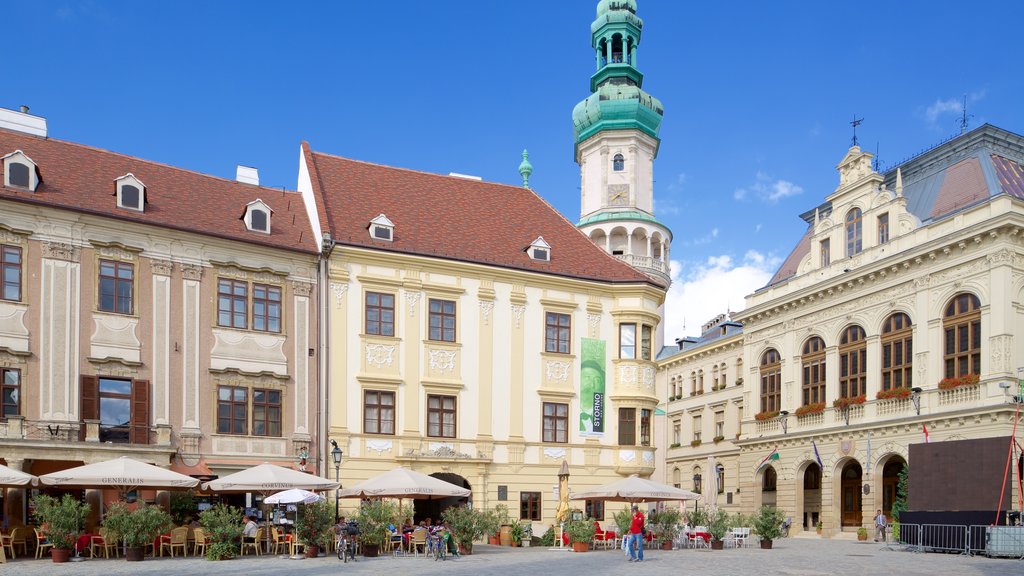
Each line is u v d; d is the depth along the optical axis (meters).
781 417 51.19
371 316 36.59
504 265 39.12
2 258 29.61
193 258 33.19
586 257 42.97
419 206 41.84
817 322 49.78
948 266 41.44
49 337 29.98
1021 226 38.50
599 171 75.31
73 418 30.03
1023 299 39.25
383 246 37.19
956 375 40.81
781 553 31.17
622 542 32.19
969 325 40.38
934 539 32.19
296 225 37.44
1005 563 26.62
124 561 24.73
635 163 74.56
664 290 42.28
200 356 32.78
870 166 48.22
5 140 33.44
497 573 21.88
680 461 68.00
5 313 29.36
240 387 33.50
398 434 36.16
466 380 37.78
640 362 40.84
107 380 30.97
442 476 38.66
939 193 45.53
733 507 59.72
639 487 33.38
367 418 35.81
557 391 39.31
